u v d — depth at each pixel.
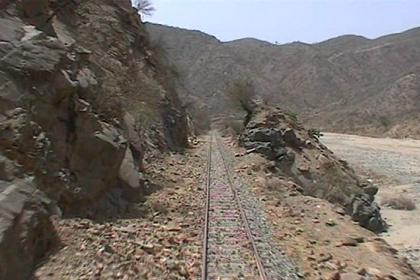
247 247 14.80
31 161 12.13
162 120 38.75
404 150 89.56
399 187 56.25
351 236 17.95
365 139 109.50
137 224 15.93
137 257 12.63
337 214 21.92
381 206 45.97
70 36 22.27
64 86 14.29
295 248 15.43
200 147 50.41
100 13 35.81
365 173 63.69
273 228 17.56
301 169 36.16
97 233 13.32
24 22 14.79
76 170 15.02
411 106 151.38
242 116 70.31
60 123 14.43
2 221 9.71
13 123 11.89
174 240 14.84
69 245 11.90
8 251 9.62
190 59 195.75
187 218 17.97
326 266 14.10
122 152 16.77
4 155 11.30
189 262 13.19
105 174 16.22
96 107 17.33
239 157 38.12
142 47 43.97
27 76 13.10
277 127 40.72
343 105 186.25
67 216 13.94
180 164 31.70
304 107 194.62
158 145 33.16
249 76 190.88
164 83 45.94
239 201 21.28
